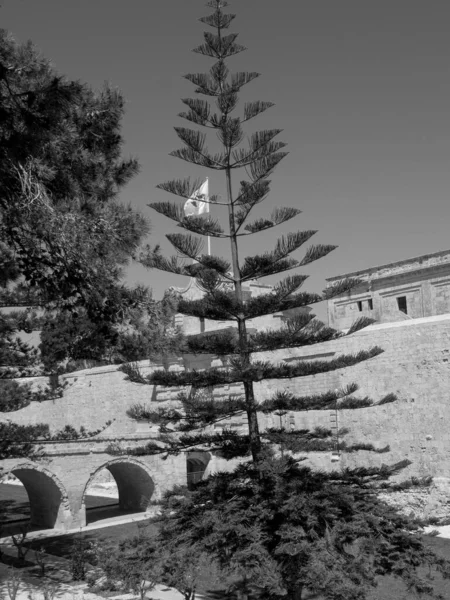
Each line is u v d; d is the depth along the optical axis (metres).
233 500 18.27
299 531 16.27
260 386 44.59
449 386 34.50
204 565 17.45
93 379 57.69
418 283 46.41
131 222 19.17
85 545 30.39
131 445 43.97
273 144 19.52
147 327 19.95
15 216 16.42
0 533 37.94
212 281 18.28
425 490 34.31
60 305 20.34
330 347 40.44
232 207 20.17
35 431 28.09
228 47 20.16
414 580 16.97
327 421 40.16
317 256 19.47
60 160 17.92
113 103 19.33
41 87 13.93
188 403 18.61
